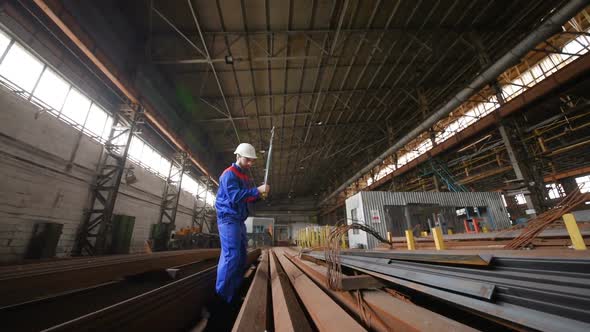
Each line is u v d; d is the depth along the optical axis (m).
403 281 1.71
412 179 18.14
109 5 7.55
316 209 36.69
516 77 11.66
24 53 6.32
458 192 12.76
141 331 1.07
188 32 8.97
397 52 10.96
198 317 1.83
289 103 14.00
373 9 8.86
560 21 6.59
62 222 7.44
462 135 11.47
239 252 1.69
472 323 1.47
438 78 12.81
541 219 2.28
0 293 1.29
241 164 2.02
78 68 7.86
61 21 5.78
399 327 1.02
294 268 3.29
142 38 9.12
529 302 0.99
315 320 1.25
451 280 1.41
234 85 11.99
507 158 13.80
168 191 15.01
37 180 6.70
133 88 8.54
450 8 8.90
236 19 8.64
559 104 10.34
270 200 36.53
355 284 1.70
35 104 6.61
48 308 1.41
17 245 6.16
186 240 14.38
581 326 0.77
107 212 8.30
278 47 10.09
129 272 2.29
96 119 8.80
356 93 13.59
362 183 25.30
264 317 1.25
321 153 21.44
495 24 9.85
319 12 8.72
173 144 14.13
